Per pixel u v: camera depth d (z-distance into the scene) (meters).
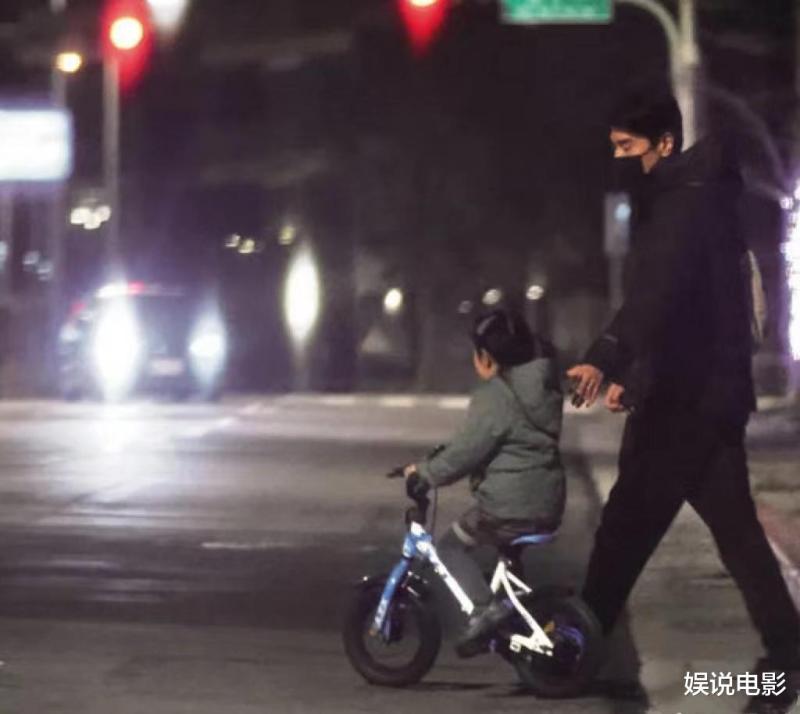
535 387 24.81
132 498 53.19
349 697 26.20
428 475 25.03
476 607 25.23
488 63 138.75
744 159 106.81
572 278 138.12
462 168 141.38
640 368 24.33
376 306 138.25
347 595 36.00
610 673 28.11
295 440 75.56
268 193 151.88
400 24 133.25
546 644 25.33
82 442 73.69
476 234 140.75
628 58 133.25
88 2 105.00
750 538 24.70
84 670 28.22
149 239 154.00
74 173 155.62
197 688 26.88
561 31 134.25
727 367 24.33
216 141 153.25
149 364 102.31
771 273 99.50
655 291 24.08
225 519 48.47
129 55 60.88
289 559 41.31
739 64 109.88
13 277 145.25
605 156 136.88
